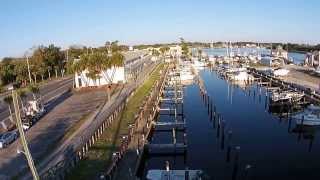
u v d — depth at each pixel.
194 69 146.75
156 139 54.66
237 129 60.78
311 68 136.00
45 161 37.44
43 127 52.16
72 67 91.94
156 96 79.69
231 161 45.91
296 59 199.12
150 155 47.53
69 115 59.69
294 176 41.34
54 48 134.50
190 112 73.31
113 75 96.75
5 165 37.06
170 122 61.16
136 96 78.19
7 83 102.75
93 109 63.56
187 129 60.56
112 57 95.19
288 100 76.88
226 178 40.88
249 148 50.94
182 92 94.31
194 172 37.47
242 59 186.25
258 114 71.75
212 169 43.59
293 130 60.22
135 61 140.62
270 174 41.91
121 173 36.03
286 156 47.81
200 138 55.53
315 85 93.88
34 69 109.88
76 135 46.41
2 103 74.69
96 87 90.94
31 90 71.62
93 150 41.62
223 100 86.56
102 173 34.81
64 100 75.81
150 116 58.81
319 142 54.03
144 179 40.53
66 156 38.19
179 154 47.59
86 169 35.97
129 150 42.69
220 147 51.25
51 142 44.06
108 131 49.50
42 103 71.56
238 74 119.88
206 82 119.12
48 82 112.12
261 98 88.44
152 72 130.38
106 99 73.50
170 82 114.06
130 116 58.59
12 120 55.81
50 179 31.91
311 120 60.16
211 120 66.56
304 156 47.72
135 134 49.12
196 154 48.62
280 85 97.56
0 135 46.34
